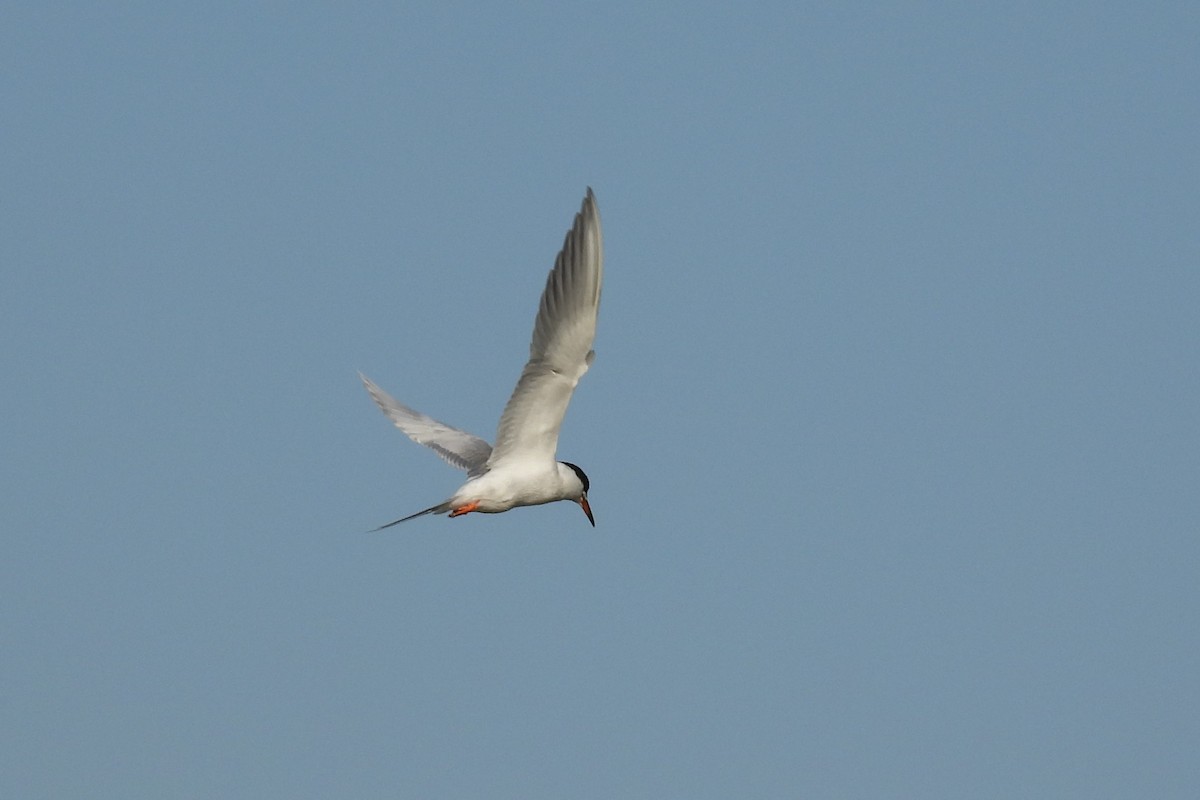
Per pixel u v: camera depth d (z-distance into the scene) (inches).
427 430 787.4
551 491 658.8
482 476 652.1
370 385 812.6
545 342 606.2
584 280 582.2
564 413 637.9
